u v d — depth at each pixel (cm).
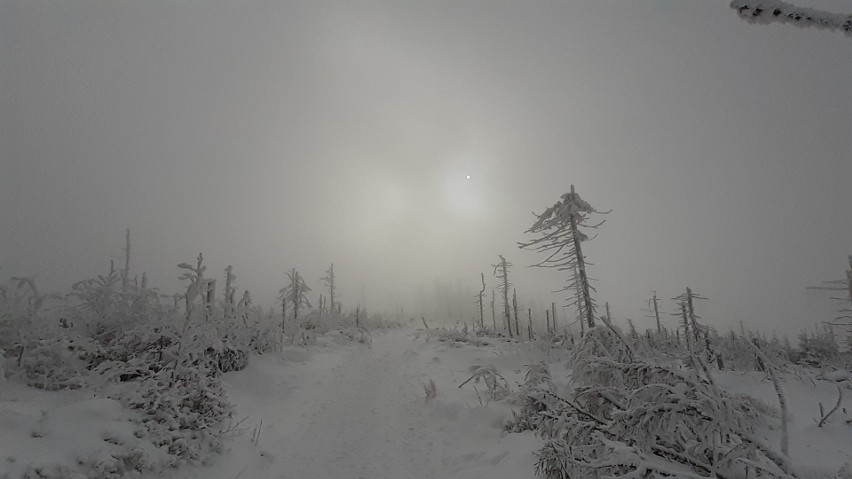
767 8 217
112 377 799
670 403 427
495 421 1009
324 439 964
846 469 403
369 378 1644
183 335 849
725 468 403
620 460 420
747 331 443
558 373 1641
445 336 2781
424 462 851
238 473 739
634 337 645
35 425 551
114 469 554
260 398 1193
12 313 738
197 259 916
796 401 1121
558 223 1590
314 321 3141
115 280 997
